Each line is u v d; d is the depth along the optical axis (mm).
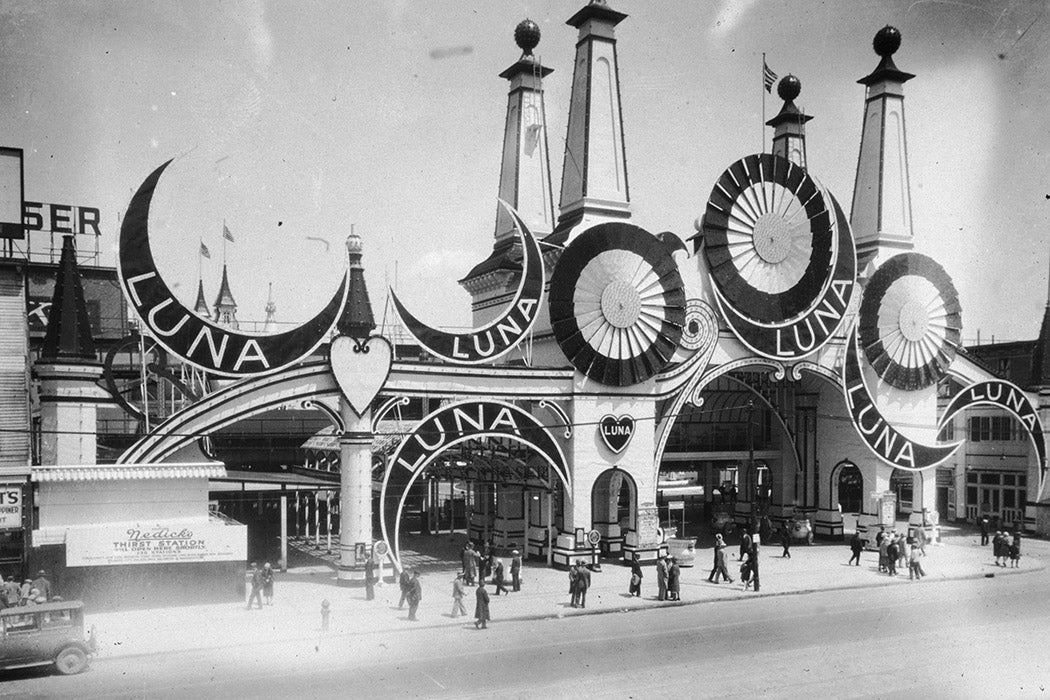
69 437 34062
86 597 30156
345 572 35375
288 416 63125
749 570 35781
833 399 50781
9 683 22250
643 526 41469
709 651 25703
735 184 43750
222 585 31906
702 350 43219
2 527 29375
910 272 49656
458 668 23656
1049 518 55312
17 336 36406
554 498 43250
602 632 28250
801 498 52438
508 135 47906
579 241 40031
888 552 39844
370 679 22547
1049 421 55844
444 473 48062
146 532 30906
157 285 32562
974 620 30188
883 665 24156
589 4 41688
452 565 41031
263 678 22625
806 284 45500
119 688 21750
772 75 45438
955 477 62969
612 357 40562
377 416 36438
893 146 50000
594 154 41500
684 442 52750
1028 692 21734
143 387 34000
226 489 37906
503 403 38344
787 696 21359
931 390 50875
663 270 41875
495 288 46469
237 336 33875
